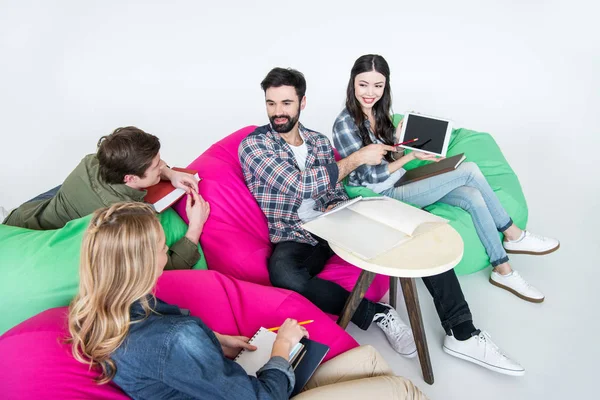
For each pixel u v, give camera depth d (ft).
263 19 16.61
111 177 6.08
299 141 7.43
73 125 11.93
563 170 10.69
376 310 6.93
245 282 6.09
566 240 8.81
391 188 8.03
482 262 7.75
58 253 5.42
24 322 4.45
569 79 13.78
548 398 6.13
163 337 3.64
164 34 15.90
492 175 8.40
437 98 13.01
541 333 7.07
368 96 7.42
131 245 3.56
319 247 7.30
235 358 4.85
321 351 4.89
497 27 16.21
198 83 13.70
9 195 9.76
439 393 6.22
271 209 7.29
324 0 17.66
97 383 3.93
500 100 13.03
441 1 17.67
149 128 11.96
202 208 6.96
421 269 5.41
